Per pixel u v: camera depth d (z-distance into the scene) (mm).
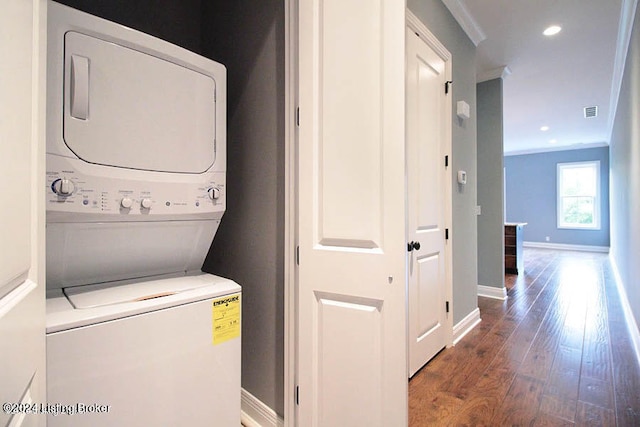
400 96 1080
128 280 1188
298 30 1319
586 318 3076
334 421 1207
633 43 2516
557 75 3779
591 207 7863
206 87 1285
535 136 6930
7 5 505
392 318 1099
